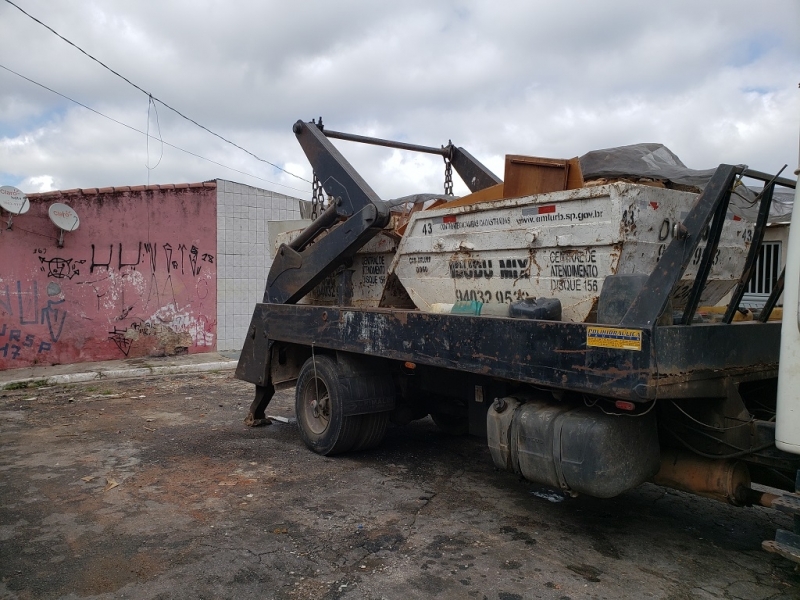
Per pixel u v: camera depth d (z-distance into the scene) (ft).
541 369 12.89
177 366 38.14
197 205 42.86
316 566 12.62
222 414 27.58
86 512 15.53
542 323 12.88
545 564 12.84
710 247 12.33
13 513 15.46
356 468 19.53
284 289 22.90
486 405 16.98
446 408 21.09
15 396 30.89
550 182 15.35
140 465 19.58
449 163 24.93
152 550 13.32
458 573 12.37
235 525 14.71
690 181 15.15
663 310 11.34
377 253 20.20
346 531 14.42
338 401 19.77
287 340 22.16
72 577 12.10
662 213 13.58
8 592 11.51
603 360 11.71
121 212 39.91
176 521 14.96
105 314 39.75
